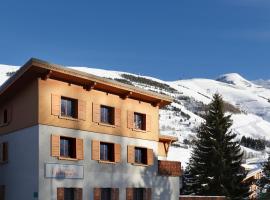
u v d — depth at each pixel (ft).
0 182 98.43
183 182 169.07
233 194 155.74
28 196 89.92
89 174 97.19
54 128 92.12
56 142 91.66
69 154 95.76
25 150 92.27
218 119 164.66
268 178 162.81
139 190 109.40
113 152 103.24
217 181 155.63
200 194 157.89
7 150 97.50
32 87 92.38
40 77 91.15
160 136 123.13
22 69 90.68
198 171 160.66
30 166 90.33
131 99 109.19
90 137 98.53
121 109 106.32
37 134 89.56
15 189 93.61
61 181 91.61
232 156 161.07
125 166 105.40
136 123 111.24
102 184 99.55
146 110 112.98
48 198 88.94
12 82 93.86
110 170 101.91
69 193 94.07
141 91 108.06
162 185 114.11
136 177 107.55
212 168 157.58
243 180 162.61
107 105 103.19
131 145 107.14
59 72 91.76
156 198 111.86
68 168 93.20
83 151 96.53
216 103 168.55
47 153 90.22
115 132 104.12
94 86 99.14
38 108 90.07
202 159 161.48
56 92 93.35
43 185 88.53
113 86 101.81
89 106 99.25
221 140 162.40
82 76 95.35
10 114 97.71
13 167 94.99
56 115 92.63
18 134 94.89
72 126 95.25
